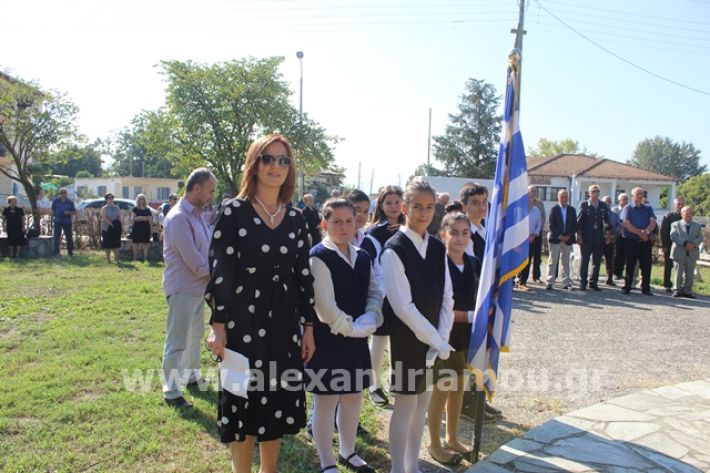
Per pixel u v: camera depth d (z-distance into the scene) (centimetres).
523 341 648
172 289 421
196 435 369
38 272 1115
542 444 348
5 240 1407
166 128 2303
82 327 640
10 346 559
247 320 264
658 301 943
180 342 421
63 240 1598
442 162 5131
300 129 2314
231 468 327
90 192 5034
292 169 280
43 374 468
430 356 311
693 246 975
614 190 3569
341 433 337
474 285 367
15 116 1825
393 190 437
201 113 2239
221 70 2253
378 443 374
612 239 1109
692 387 460
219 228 263
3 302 789
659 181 3619
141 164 7800
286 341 274
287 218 280
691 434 365
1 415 384
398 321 312
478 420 342
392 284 306
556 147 7700
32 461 323
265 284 268
